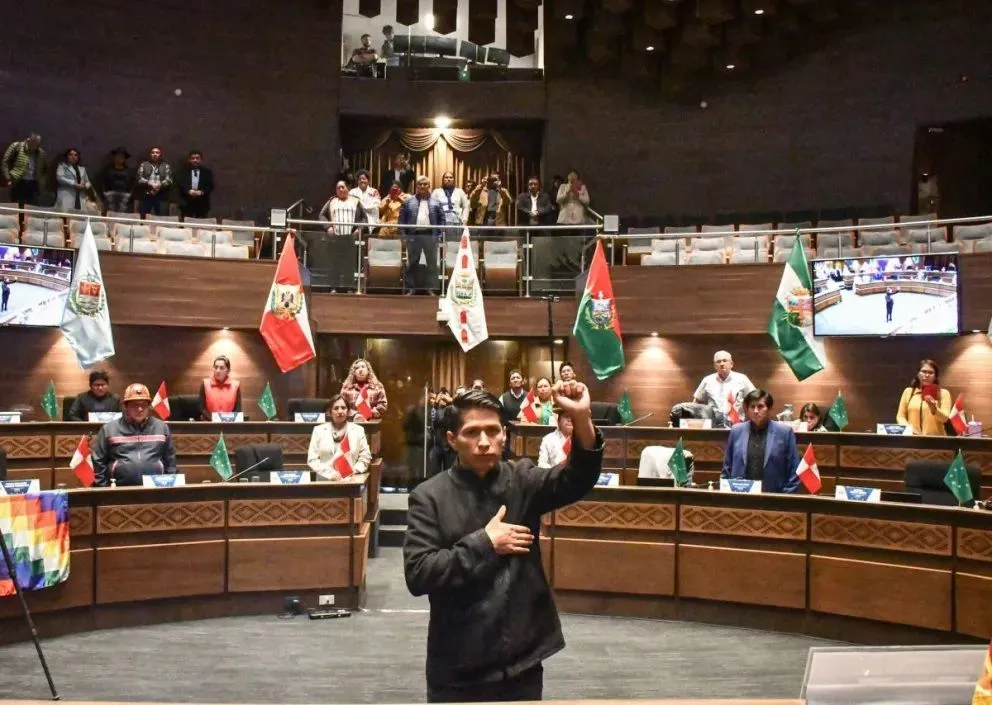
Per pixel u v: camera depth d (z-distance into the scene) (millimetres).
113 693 5996
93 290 11484
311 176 20141
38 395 13438
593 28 19312
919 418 11219
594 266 12133
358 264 15000
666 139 20281
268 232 14828
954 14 17875
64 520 7527
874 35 18719
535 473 3062
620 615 8492
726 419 11438
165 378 14148
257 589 8281
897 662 2031
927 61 18188
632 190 20391
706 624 8203
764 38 19000
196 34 19547
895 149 18516
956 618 7027
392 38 20984
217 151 19625
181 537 8094
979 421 12906
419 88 20547
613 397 14883
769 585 7949
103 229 14148
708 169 20031
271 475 8555
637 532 8469
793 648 7379
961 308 12750
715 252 14812
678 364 14805
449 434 3047
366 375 12031
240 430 11477
